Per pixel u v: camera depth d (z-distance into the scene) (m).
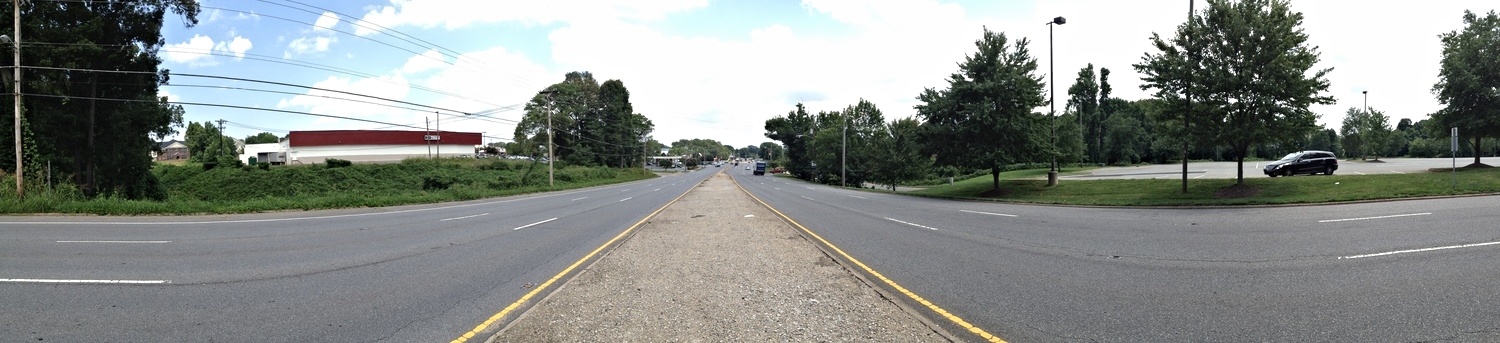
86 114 30.56
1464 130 24.56
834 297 6.25
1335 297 5.90
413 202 26.53
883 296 6.32
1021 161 28.31
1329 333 4.79
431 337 4.95
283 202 22.14
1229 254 8.70
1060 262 8.49
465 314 5.70
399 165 63.19
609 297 6.28
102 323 5.32
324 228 14.34
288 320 5.48
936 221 15.58
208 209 19.53
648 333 4.95
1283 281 6.71
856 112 68.50
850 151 65.62
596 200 28.95
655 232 12.95
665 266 8.24
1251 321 5.19
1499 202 14.88
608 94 102.88
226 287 6.95
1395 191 18.34
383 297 6.44
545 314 5.57
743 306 5.86
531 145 83.81
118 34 31.12
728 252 9.66
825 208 21.52
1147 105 22.25
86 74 29.91
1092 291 6.52
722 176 91.06
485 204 25.83
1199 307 5.72
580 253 9.83
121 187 31.89
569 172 71.44
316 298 6.39
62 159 28.69
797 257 9.09
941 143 28.42
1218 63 20.06
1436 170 26.05
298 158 79.94
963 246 10.43
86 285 7.01
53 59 27.53
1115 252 9.31
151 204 19.14
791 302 6.03
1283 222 12.62
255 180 53.50
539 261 8.97
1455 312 5.25
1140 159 71.88
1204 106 20.17
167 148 117.94
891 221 15.71
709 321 5.31
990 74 27.67
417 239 11.95
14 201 18.59
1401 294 5.93
